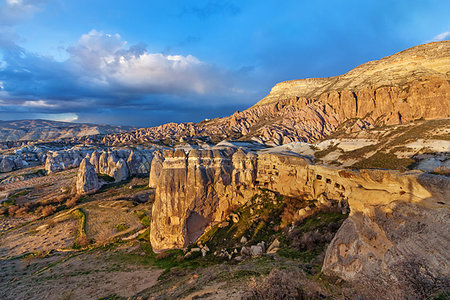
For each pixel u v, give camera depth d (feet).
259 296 46.24
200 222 154.71
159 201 159.12
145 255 145.89
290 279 51.11
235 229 134.31
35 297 102.58
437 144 111.14
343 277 49.08
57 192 348.38
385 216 44.55
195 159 163.12
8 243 191.83
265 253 97.55
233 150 179.52
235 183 161.68
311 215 111.75
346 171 59.62
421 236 36.91
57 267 137.90
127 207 248.32
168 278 104.99
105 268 129.90
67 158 521.65
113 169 411.54
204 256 124.26
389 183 46.52
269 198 146.10
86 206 261.24
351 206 56.34
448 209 34.73
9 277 132.46
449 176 37.91
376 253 44.42
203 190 157.17
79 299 97.50
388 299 34.47
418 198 39.93
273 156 155.33
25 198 324.80
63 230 206.90
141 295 87.45
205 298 57.36
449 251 32.53
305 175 135.33
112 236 186.60
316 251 80.48
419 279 33.01
